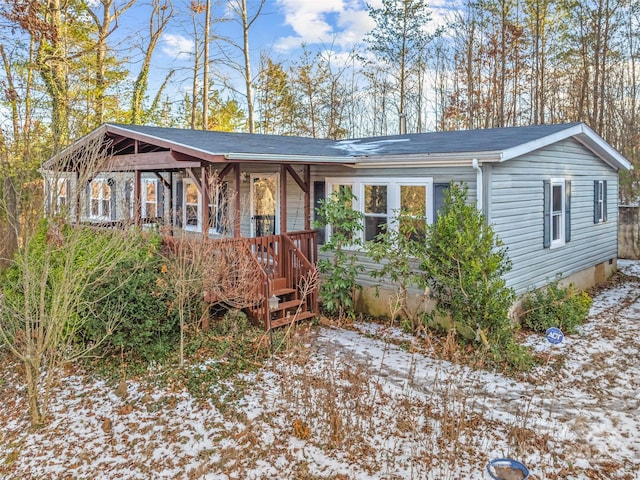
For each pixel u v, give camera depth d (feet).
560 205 33.27
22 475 14.80
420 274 27.76
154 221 38.50
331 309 29.48
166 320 23.21
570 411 17.83
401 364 22.68
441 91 85.81
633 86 66.33
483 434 16.15
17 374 22.61
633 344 24.99
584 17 67.56
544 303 27.81
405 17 78.23
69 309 20.68
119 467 14.96
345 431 16.22
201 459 15.19
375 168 30.01
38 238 25.49
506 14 75.15
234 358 22.99
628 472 14.15
